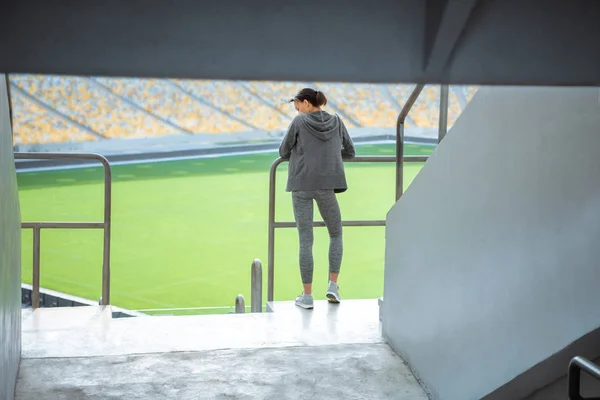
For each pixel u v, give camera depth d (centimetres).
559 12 111
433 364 297
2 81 262
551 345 204
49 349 342
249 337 366
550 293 206
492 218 243
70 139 2802
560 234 200
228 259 1789
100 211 2077
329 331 379
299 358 336
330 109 2892
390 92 2902
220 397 292
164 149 2747
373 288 1516
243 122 2945
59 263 1720
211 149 2762
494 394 236
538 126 212
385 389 306
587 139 186
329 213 427
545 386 219
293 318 402
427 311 304
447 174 282
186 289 1580
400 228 339
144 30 106
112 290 1561
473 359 258
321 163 417
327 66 116
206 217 2078
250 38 109
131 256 1791
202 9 104
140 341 356
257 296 492
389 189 2244
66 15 102
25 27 103
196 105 2919
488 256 246
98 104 2844
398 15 110
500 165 237
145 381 305
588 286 187
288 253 1845
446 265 283
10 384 268
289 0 105
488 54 116
